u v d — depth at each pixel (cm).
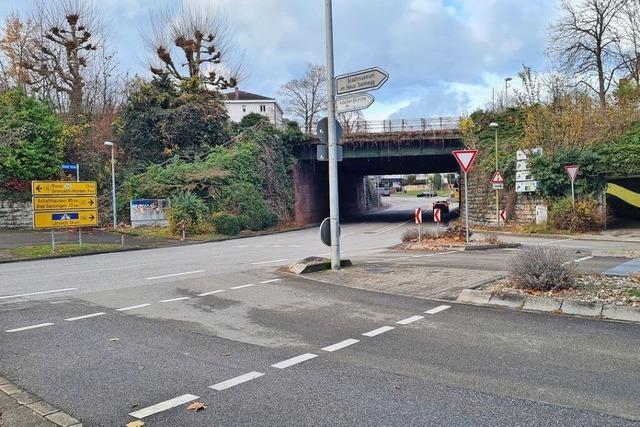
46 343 646
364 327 705
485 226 3416
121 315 800
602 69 3891
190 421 415
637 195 2961
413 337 650
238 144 3903
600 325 682
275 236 3203
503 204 3359
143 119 3828
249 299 916
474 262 1370
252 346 625
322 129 1224
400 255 1678
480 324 703
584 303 740
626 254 1474
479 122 3947
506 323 705
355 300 885
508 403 440
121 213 3372
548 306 768
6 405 450
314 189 5134
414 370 529
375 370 530
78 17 4003
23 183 3167
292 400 455
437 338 643
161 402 455
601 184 2773
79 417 426
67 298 942
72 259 1848
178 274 1261
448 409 430
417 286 988
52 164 3303
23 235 2702
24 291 1025
